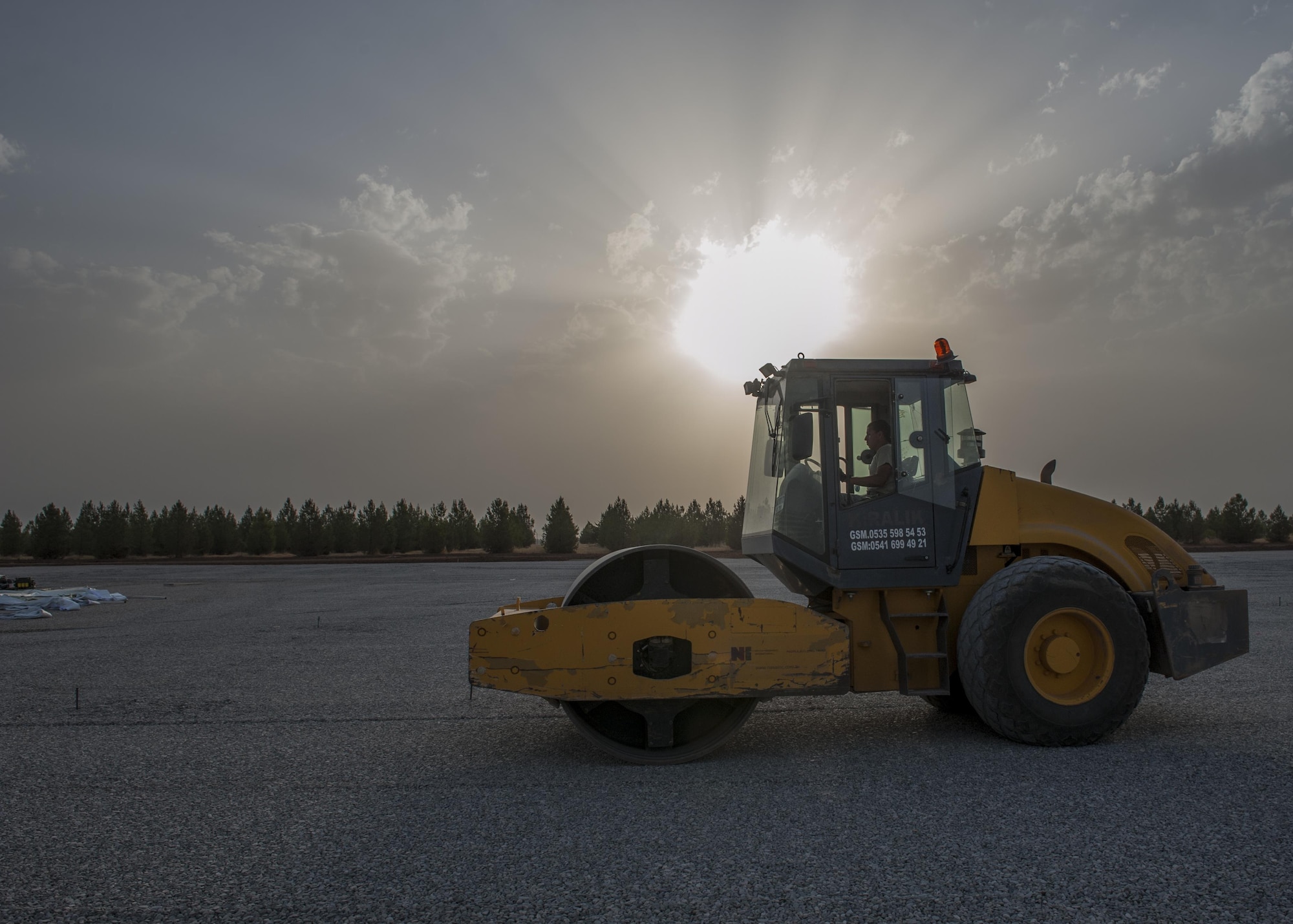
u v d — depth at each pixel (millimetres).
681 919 2648
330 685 6961
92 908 2807
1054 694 4895
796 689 4742
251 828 3592
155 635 10148
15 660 8344
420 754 4859
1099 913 2662
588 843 3359
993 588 4984
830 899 2783
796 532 5180
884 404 5363
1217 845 3227
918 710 5984
